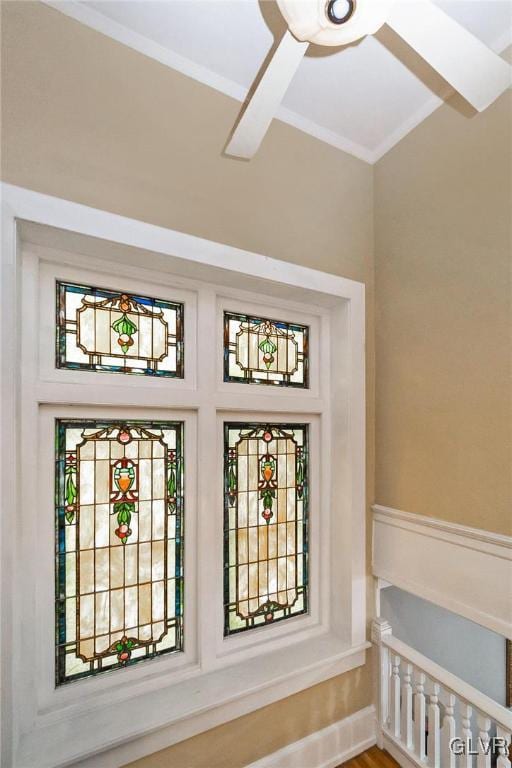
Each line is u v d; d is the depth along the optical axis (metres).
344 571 1.64
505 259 1.24
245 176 1.45
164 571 1.40
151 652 1.36
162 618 1.39
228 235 1.40
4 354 1.04
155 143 1.28
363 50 1.27
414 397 1.54
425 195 1.52
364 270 1.73
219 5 1.15
